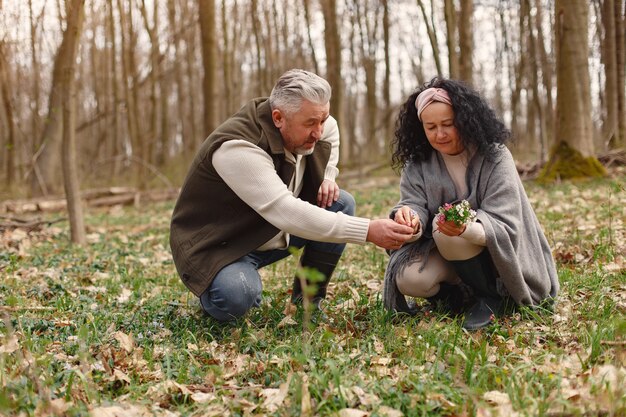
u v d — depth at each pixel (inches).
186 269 134.4
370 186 537.3
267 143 126.7
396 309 142.3
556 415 88.7
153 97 737.0
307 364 111.7
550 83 576.7
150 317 150.2
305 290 88.0
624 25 550.9
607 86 520.1
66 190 283.7
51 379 104.0
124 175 874.8
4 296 172.1
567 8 405.4
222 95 1041.5
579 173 404.8
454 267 136.8
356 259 215.0
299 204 124.5
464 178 136.4
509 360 113.9
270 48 872.3
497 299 139.6
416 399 95.5
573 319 132.0
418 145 140.4
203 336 135.6
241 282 130.5
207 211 134.0
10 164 676.7
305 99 122.2
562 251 194.7
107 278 203.8
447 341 118.5
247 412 96.5
